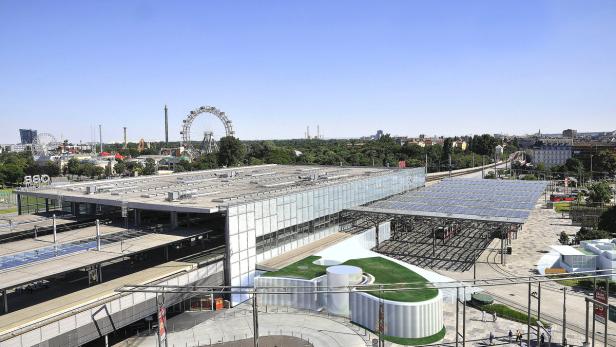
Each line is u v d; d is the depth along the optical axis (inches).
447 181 5831.7
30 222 3270.2
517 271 3432.6
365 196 4441.4
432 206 4101.9
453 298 2854.3
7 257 2364.7
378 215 4040.4
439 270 3457.2
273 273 2842.0
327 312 2684.5
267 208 3093.0
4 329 1847.9
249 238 2940.5
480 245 4207.7
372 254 3228.3
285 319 2608.3
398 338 2365.9
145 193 3545.8
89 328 2100.1
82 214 3595.0
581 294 2967.5
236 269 2847.0
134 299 2304.4
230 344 2316.7
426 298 2418.8
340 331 2450.8
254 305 2068.2
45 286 2498.8
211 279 2738.7
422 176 5974.4
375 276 2748.5
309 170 5610.2
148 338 2399.1
